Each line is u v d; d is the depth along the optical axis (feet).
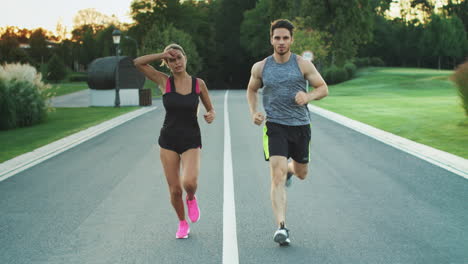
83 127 55.26
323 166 29.86
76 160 33.01
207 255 14.61
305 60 16.66
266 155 17.19
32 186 24.98
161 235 16.67
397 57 307.58
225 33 286.05
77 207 20.63
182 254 14.73
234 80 296.51
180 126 15.99
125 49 252.83
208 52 281.74
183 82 16.03
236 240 16.03
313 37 160.66
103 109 88.02
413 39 294.87
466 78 48.21
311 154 34.60
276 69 16.67
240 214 19.24
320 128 51.55
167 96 15.88
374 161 31.53
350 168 29.17
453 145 37.19
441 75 190.08
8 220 18.71
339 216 18.90
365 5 198.80
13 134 50.19
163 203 21.20
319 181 25.53
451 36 283.59
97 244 15.76
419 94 126.72
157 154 35.37
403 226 17.53
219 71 289.33
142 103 98.58
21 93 59.11
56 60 258.16
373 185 24.49
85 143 41.73
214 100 113.29
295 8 201.36
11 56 235.81
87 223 18.21
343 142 40.68
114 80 98.07
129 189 24.02
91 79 99.40
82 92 166.91
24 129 55.62
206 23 279.69
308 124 17.12
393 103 89.71
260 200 21.49
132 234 16.80
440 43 282.77
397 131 47.47
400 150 36.06
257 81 17.40
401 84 162.20
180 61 15.72
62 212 19.84
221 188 23.97
